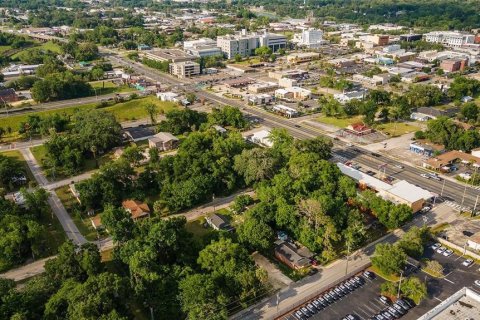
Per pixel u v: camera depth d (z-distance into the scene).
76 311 103.81
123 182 189.62
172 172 195.00
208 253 129.00
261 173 187.25
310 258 144.12
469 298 112.69
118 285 113.44
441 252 149.38
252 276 122.56
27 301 112.25
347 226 154.50
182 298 114.50
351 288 131.75
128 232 143.75
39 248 148.12
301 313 122.06
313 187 175.25
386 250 135.50
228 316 121.00
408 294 126.25
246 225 148.25
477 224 167.38
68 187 198.88
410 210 159.00
